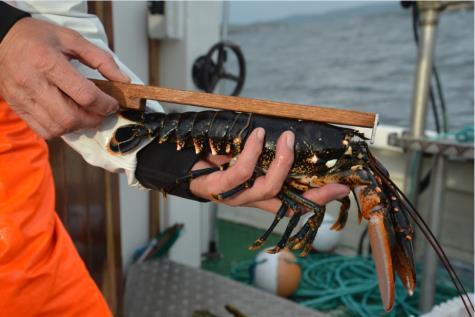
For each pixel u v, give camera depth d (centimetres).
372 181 111
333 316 266
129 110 126
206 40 299
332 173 113
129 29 266
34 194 124
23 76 100
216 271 323
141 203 292
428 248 251
